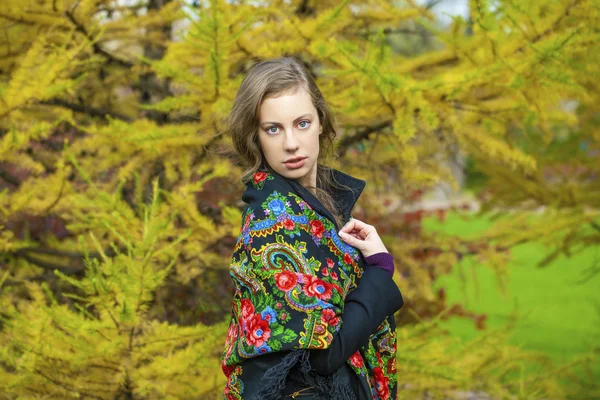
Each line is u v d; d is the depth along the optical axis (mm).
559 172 5660
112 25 3430
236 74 3328
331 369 1363
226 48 2584
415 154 3078
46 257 3869
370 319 1406
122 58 3768
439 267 4199
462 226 10250
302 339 1316
